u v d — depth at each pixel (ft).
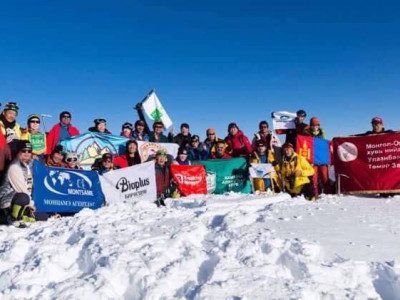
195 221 18.02
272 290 10.44
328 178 34.94
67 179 26.40
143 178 29.50
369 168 29.45
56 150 27.61
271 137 35.58
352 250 13.26
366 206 22.20
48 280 12.63
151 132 36.78
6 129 26.53
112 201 28.27
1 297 11.31
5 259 14.67
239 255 12.98
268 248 13.23
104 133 33.91
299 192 30.45
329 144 35.58
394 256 12.76
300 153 34.19
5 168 25.09
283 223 17.12
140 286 11.48
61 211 25.71
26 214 23.47
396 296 10.98
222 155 35.29
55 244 15.42
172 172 31.19
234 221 17.26
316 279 11.21
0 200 22.74
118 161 31.94
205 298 10.05
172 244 14.38
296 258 12.18
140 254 13.44
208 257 12.93
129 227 17.35
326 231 15.61
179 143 37.58
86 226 18.11
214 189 33.32
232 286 10.65
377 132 30.81
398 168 28.58
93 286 11.40
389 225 16.81
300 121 37.58
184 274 12.03
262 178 32.89
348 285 11.07
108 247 14.19
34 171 24.97
